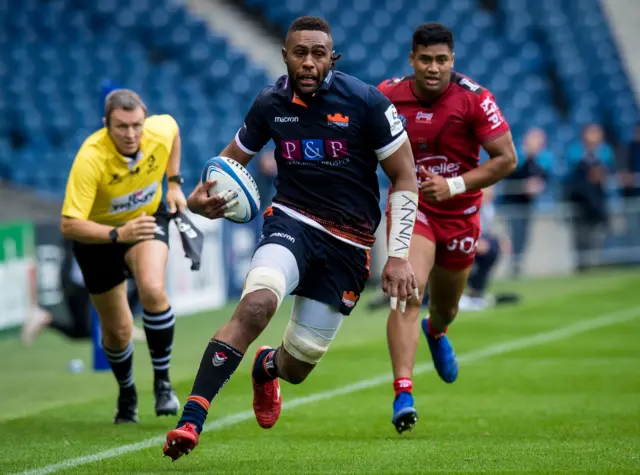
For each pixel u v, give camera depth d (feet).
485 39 264.11
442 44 71.20
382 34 259.19
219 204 59.26
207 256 162.91
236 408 83.92
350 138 58.59
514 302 164.86
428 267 73.36
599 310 154.20
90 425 77.25
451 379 82.79
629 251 219.61
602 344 121.70
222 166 59.77
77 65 218.79
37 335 137.90
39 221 142.51
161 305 74.13
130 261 74.79
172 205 78.02
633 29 297.94
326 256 59.21
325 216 59.16
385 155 59.00
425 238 73.92
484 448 65.00
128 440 69.87
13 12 224.12
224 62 238.68
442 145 73.87
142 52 232.32
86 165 72.54
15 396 94.94
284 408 83.76
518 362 109.19
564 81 270.67
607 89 279.69
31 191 177.27
